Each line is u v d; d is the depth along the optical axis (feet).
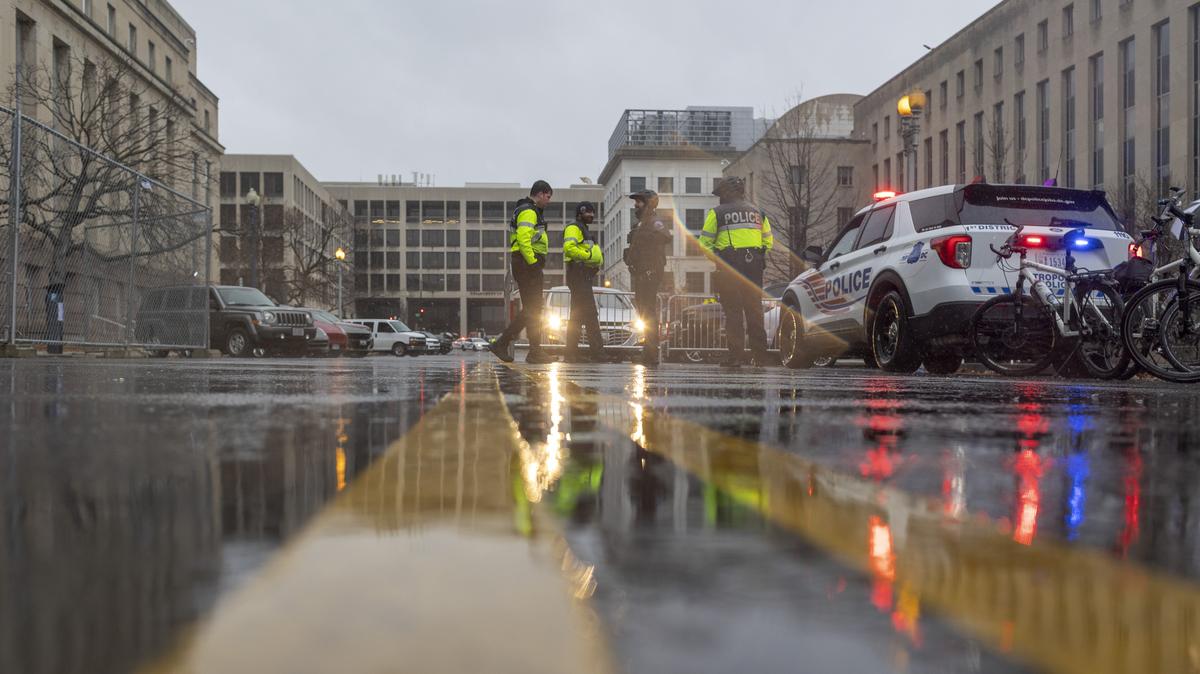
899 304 26.66
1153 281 21.02
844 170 184.44
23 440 5.86
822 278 33.14
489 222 347.36
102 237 44.19
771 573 2.36
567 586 2.17
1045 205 25.21
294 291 193.16
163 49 143.23
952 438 6.91
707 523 3.16
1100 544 3.05
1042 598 2.19
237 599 1.99
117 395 11.00
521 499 3.68
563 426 7.38
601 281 308.19
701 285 259.39
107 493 3.72
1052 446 6.49
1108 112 122.42
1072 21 130.72
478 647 1.67
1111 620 2.01
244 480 4.15
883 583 2.27
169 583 2.14
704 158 265.75
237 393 11.53
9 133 36.78
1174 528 3.39
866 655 1.69
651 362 33.71
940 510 3.61
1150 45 115.75
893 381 18.80
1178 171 110.73
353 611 1.90
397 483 4.10
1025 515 3.60
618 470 4.72
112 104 93.25
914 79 169.17
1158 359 19.62
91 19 111.14
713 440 6.40
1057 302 23.44
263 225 195.72
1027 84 138.82
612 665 1.59
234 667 1.53
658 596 2.09
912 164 51.93
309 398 10.62
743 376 21.18
